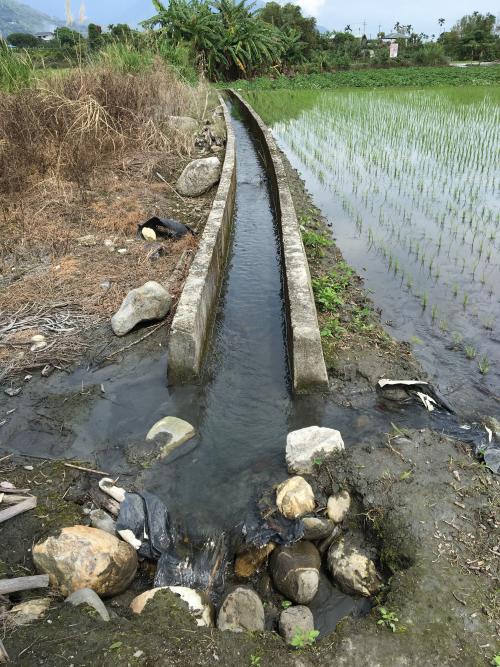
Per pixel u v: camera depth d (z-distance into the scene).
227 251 8.20
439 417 4.46
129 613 2.94
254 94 26.42
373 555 3.33
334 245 8.12
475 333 5.80
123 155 10.53
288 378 5.16
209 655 2.54
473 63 47.72
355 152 13.55
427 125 15.98
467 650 2.57
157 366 5.13
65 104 9.91
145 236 7.56
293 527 3.41
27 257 6.88
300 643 2.68
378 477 3.71
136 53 14.38
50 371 4.99
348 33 51.31
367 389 4.79
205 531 3.54
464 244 7.97
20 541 3.33
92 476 3.92
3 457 4.07
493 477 3.70
